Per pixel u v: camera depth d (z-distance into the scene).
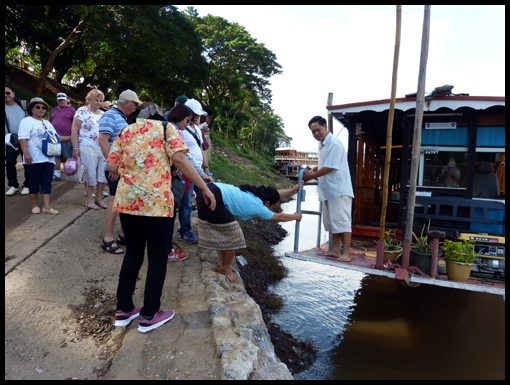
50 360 2.26
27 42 18.31
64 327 2.63
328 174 3.92
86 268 3.58
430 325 4.19
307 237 9.23
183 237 4.71
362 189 6.09
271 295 4.91
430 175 4.94
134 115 2.58
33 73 23.31
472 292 5.34
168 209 2.44
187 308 2.94
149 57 20.03
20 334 2.41
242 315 2.98
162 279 2.58
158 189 2.39
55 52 18.39
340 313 4.48
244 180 16.44
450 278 3.46
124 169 2.43
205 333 2.57
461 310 4.62
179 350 2.35
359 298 5.01
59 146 4.73
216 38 36.81
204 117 5.32
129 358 2.27
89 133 5.04
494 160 4.76
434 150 4.89
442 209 4.73
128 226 2.50
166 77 23.17
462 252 3.36
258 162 30.84
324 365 3.30
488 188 4.80
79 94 23.38
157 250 2.53
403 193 5.07
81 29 19.08
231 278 3.87
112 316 2.87
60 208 5.08
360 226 5.60
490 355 3.53
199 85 25.73
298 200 4.29
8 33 17.38
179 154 2.47
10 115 5.63
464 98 4.26
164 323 2.67
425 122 4.92
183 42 22.58
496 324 4.26
